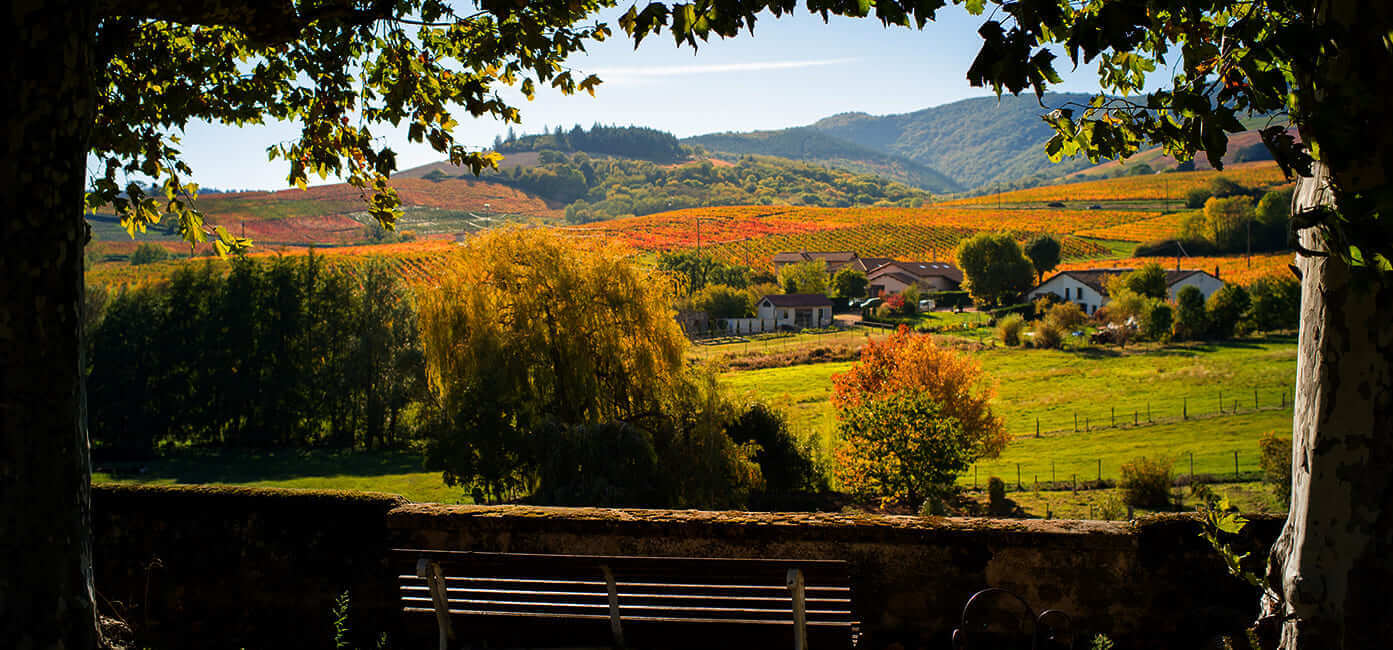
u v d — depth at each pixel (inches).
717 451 1027.9
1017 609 234.1
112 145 240.5
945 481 1245.1
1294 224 151.6
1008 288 3978.8
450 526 250.5
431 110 253.3
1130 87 231.8
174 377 2176.4
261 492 262.2
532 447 951.6
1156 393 2014.0
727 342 3100.4
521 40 230.8
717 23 160.7
